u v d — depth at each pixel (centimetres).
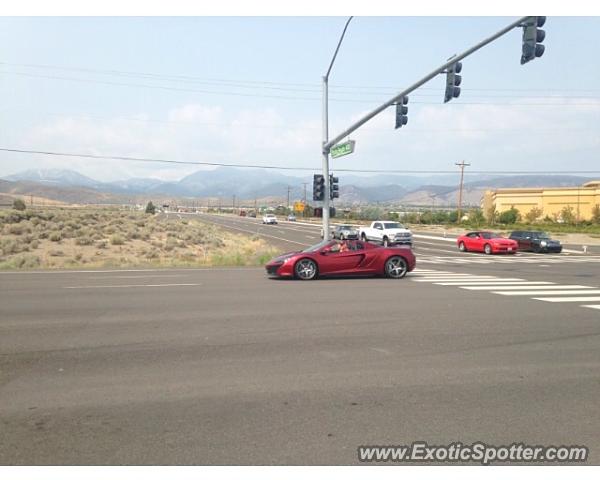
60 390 589
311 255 1711
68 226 4612
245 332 878
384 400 562
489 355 744
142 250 3600
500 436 476
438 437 472
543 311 1090
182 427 487
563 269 2255
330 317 1012
